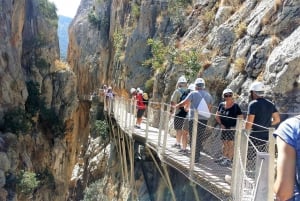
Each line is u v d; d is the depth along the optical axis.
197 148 10.53
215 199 12.45
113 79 43.12
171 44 28.67
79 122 53.75
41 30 40.19
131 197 20.42
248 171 7.71
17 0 34.50
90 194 29.52
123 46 42.41
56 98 40.16
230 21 19.92
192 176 9.72
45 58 39.72
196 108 10.80
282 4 16.19
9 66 31.77
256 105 8.62
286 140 2.60
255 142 8.52
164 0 35.78
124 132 21.31
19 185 25.34
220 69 18.16
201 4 28.08
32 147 35.31
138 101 20.09
